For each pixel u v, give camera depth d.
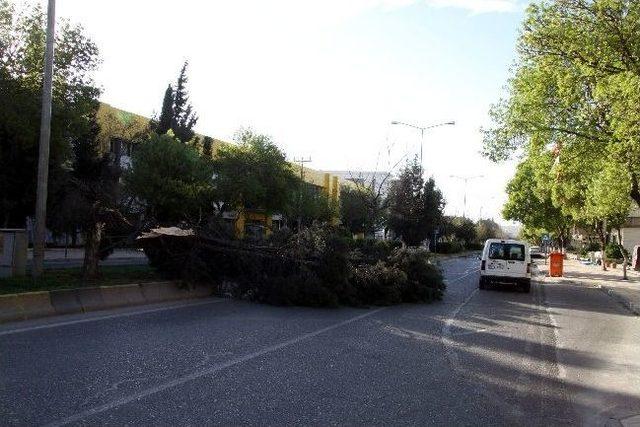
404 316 13.98
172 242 15.09
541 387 7.75
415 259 17.41
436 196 50.28
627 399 7.39
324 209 47.88
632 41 16.41
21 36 14.86
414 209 49.53
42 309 10.59
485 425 5.97
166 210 18.03
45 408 5.62
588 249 77.81
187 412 5.77
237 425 5.50
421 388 7.26
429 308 15.95
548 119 21.17
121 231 15.85
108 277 14.77
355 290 15.47
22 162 15.46
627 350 10.93
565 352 10.44
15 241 13.21
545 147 22.58
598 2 16.20
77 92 15.61
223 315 12.46
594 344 11.46
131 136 34.25
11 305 10.02
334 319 12.84
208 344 9.16
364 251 18.00
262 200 36.22
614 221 42.31
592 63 16.89
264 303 14.95
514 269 22.89
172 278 15.24
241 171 34.84
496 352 9.98
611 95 15.53
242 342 9.50
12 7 14.80
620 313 17.30
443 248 67.38
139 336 9.41
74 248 34.56
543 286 27.14
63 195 15.57
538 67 19.11
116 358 7.80
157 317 11.58
